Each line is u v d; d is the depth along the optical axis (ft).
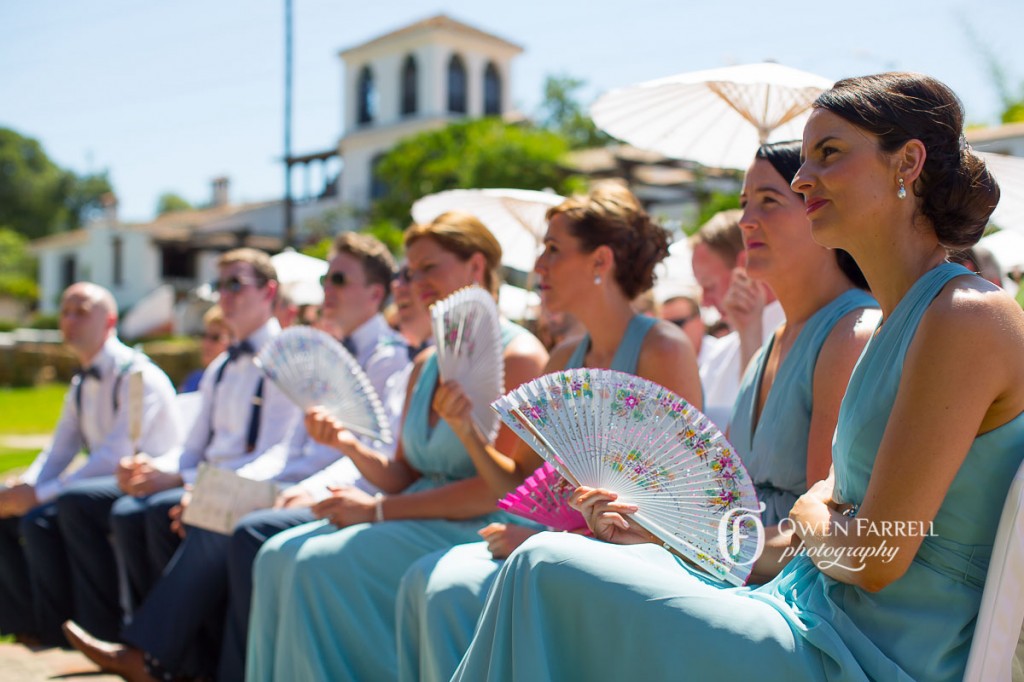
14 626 15.71
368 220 135.33
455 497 10.66
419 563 9.32
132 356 16.66
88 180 295.69
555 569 6.38
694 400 9.86
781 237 8.57
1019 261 16.51
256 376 15.05
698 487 7.29
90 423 16.63
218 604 12.52
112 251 164.66
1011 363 6.01
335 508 10.93
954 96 6.54
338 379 12.25
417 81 143.84
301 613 10.07
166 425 16.38
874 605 6.49
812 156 6.70
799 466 8.20
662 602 6.24
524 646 6.34
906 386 6.16
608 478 7.47
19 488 15.87
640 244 10.14
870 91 6.49
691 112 12.87
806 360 8.24
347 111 153.38
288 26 99.66
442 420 11.34
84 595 14.83
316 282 24.80
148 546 13.99
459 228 12.32
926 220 6.53
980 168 6.51
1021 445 6.15
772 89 11.97
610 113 13.17
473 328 10.56
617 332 10.22
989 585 6.05
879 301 6.88
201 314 109.09
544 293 10.35
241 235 155.84
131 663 12.15
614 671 6.29
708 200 76.48
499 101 149.59
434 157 103.81
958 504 6.28
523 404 7.59
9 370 92.48
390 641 10.09
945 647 6.23
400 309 13.37
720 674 6.13
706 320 19.26
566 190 86.89
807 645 6.31
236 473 12.52
